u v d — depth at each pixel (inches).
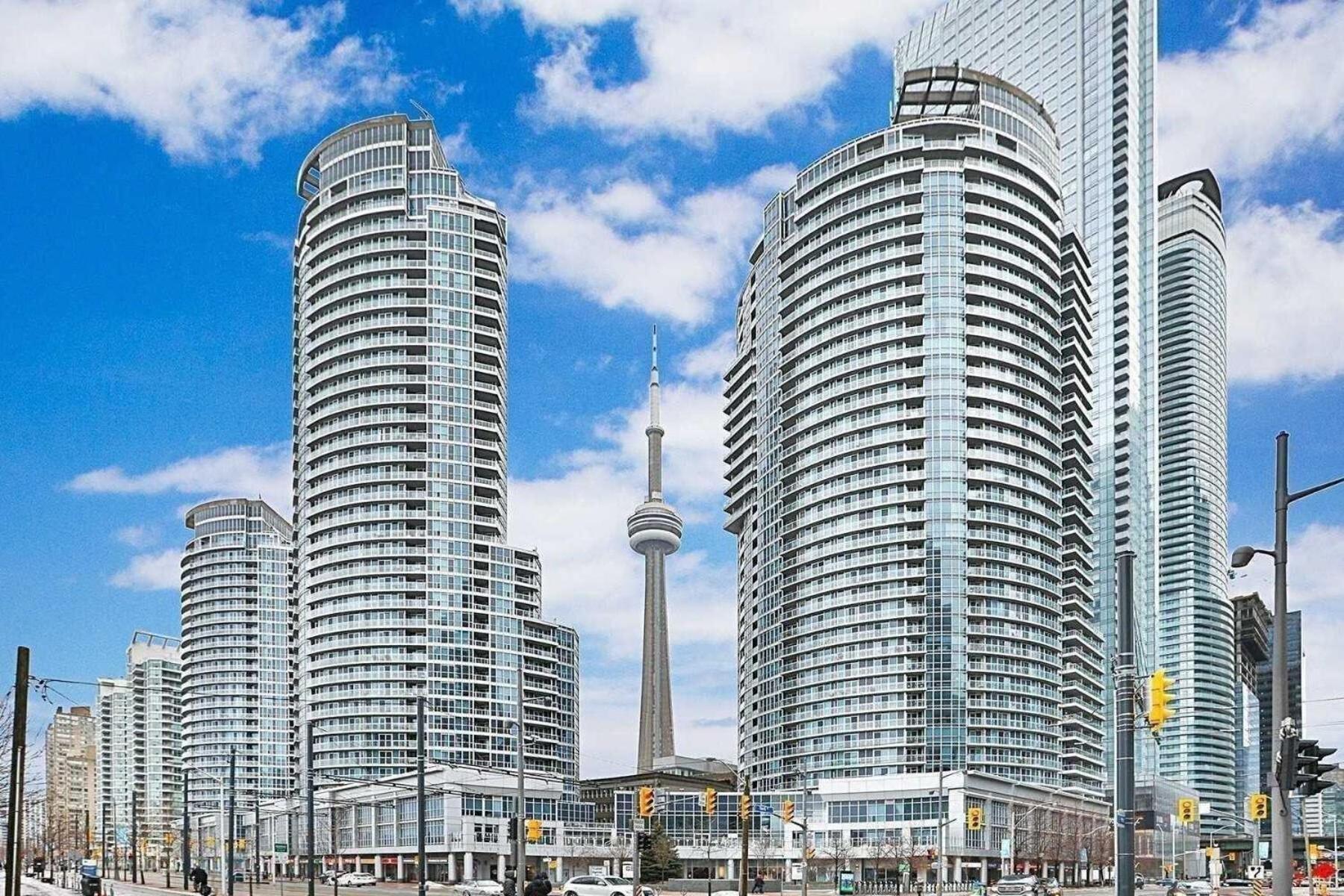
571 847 7485.2
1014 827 6417.3
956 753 7524.6
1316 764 1285.7
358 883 6402.6
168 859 6127.0
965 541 7859.3
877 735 7731.3
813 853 6747.1
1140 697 1975.9
